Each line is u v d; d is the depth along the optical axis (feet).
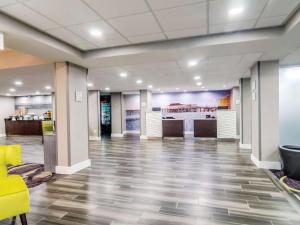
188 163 16.11
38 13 7.86
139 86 29.19
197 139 30.48
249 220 7.63
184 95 38.37
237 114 30.68
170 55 12.08
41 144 27.76
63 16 8.15
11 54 14.99
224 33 10.14
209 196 9.78
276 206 8.71
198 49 10.98
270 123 14.23
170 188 10.85
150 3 7.34
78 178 12.67
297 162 11.64
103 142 29.07
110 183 11.73
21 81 22.65
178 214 8.13
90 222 7.63
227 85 28.89
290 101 15.52
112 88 31.42
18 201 6.55
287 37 9.50
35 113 41.06
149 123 32.55
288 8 7.82
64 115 13.62
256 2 7.38
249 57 13.32
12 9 7.52
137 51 11.56
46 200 9.55
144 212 8.32
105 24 8.97
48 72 16.97
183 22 8.91
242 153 19.80
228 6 7.64
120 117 36.91
